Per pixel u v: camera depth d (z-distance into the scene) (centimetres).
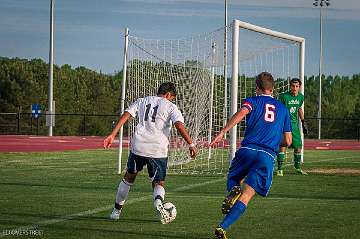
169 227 2086
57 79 13375
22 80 13038
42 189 3103
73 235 1925
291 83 3978
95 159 5381
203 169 4434
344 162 5238
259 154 1852
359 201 2775
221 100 5069
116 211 2228
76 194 2911
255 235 1966
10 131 11606
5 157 5466
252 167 1856
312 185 3422
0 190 3047
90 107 13625
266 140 1867
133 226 2097
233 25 3884
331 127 11738
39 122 11738
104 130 11694
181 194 2992
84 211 2397
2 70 13112
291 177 3869
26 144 7831
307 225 2150
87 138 10050
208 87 4984
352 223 2195
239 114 1883
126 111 2173
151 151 2139
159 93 2206
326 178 3816
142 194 2947
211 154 5147
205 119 4969
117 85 14125
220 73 5134
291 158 5522
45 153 6097
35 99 13025
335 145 8812
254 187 1831
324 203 2702
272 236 1952
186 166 4666
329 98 15938
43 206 2516
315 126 11994
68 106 13362
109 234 1950
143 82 4331
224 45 4638
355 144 9219
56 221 2169
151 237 1917
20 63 13688
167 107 2158
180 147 4709
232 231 2030
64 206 2523
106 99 13788
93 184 3356
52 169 4325
